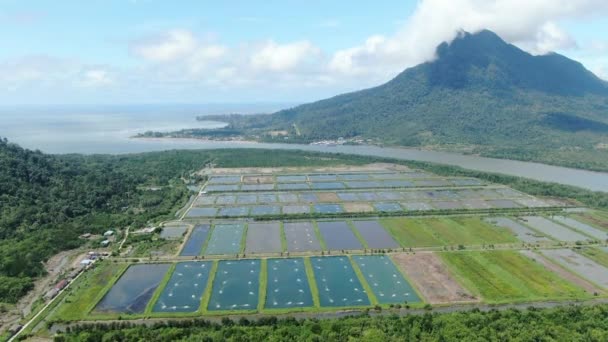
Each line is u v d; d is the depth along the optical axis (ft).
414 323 459.32
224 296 547.49
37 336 459.73
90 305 520.83
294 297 545.44
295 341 428.15
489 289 561.84
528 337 427.74
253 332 446.19
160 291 558.97
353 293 554.05
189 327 466.70
